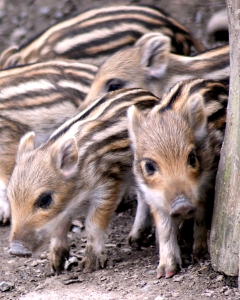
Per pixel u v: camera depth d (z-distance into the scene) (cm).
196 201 1034
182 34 1708
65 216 1161
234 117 989
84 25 1664
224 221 995
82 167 1167
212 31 1892
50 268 1189
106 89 1499
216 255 1009
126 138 1216
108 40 1639
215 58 1527
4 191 1435
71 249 1252
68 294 1046
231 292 970
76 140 1173
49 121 1465
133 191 1376
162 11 1734
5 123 1446
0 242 1317
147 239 1239
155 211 1086
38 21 2080
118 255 1202
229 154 994
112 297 1002
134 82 1539
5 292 1100
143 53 1548
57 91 1471
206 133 1100
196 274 1045
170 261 1067
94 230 1178
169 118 1096
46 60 1639
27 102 1460
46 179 1132
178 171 1027
